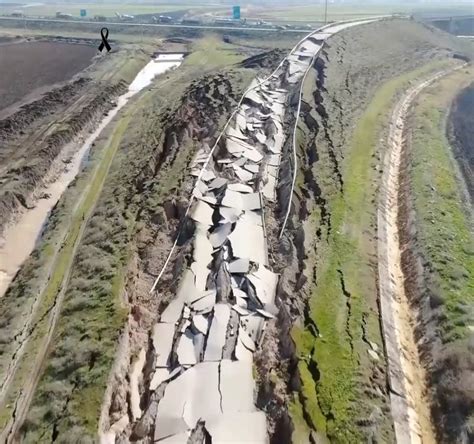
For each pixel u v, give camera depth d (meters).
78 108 38.50
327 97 34.22
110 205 24.14
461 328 15.34
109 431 13.27
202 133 30.80
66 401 13.87
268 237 21.14
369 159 26.78
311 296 17.02
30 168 28.08
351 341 15.18
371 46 50.88
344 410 13.09
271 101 36.12
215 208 22.88
